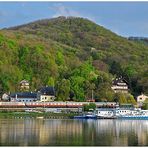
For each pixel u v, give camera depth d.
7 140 133.00
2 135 145.88
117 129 179.88
